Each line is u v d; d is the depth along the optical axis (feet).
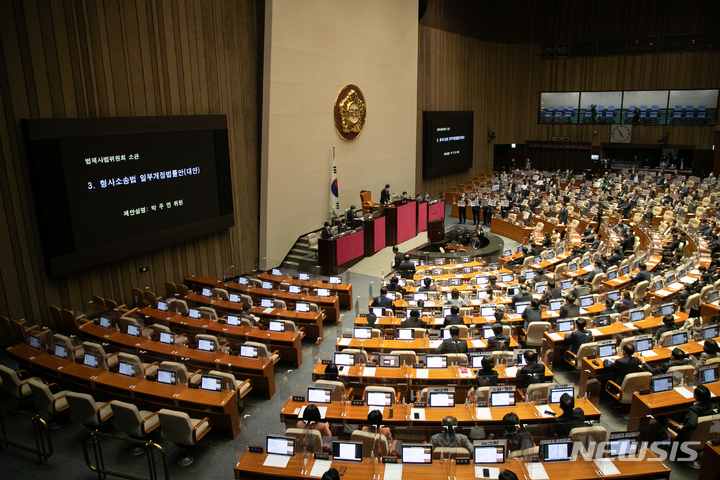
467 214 92.73
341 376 30.09
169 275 53.16
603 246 63.10
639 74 115.44
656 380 27.40
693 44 109.40
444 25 100.32
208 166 54.95
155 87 49.26
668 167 120.67
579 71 121.19
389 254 68.44
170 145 50.49
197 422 26.84
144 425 26.58
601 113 121.39
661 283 45.14
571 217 82.38
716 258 52.24
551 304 41.37
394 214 70.64
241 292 48.91
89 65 43.47
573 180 118.42
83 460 26.89
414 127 88.84
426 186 101.86
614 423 29.37
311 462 21.91
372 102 78.13
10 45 38.27
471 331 36.32
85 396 26.96
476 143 119.03
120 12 45.57
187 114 52.75
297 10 61.67
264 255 63.00
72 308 44.16
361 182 78.33
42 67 40.27
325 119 69.26
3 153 38.58
